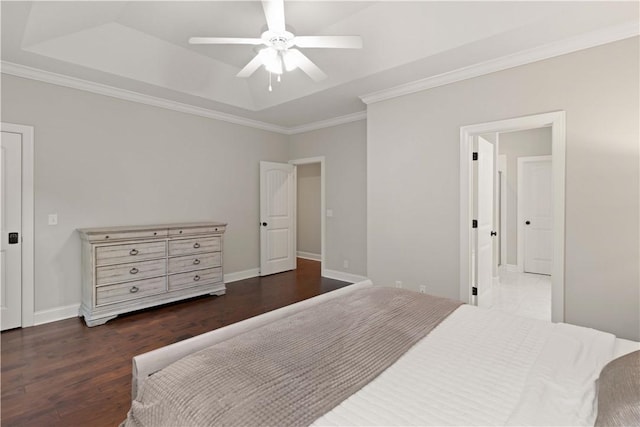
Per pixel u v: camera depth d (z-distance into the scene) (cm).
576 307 266
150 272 364
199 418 98
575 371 125
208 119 469
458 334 160
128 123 388
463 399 108
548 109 275
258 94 438
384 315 179
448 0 247
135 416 117
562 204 269
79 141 352
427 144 347
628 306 245
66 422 183
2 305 308
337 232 516
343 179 505
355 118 483
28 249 321
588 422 97
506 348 145
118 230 339
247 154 521
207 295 429
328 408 102
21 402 200
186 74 371
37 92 325
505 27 246
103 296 330
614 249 250
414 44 287
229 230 498
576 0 214
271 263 552
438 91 339
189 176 448
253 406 101
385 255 383
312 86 382
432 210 346
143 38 318
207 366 122
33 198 323
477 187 328
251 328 171
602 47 251
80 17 265
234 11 275
